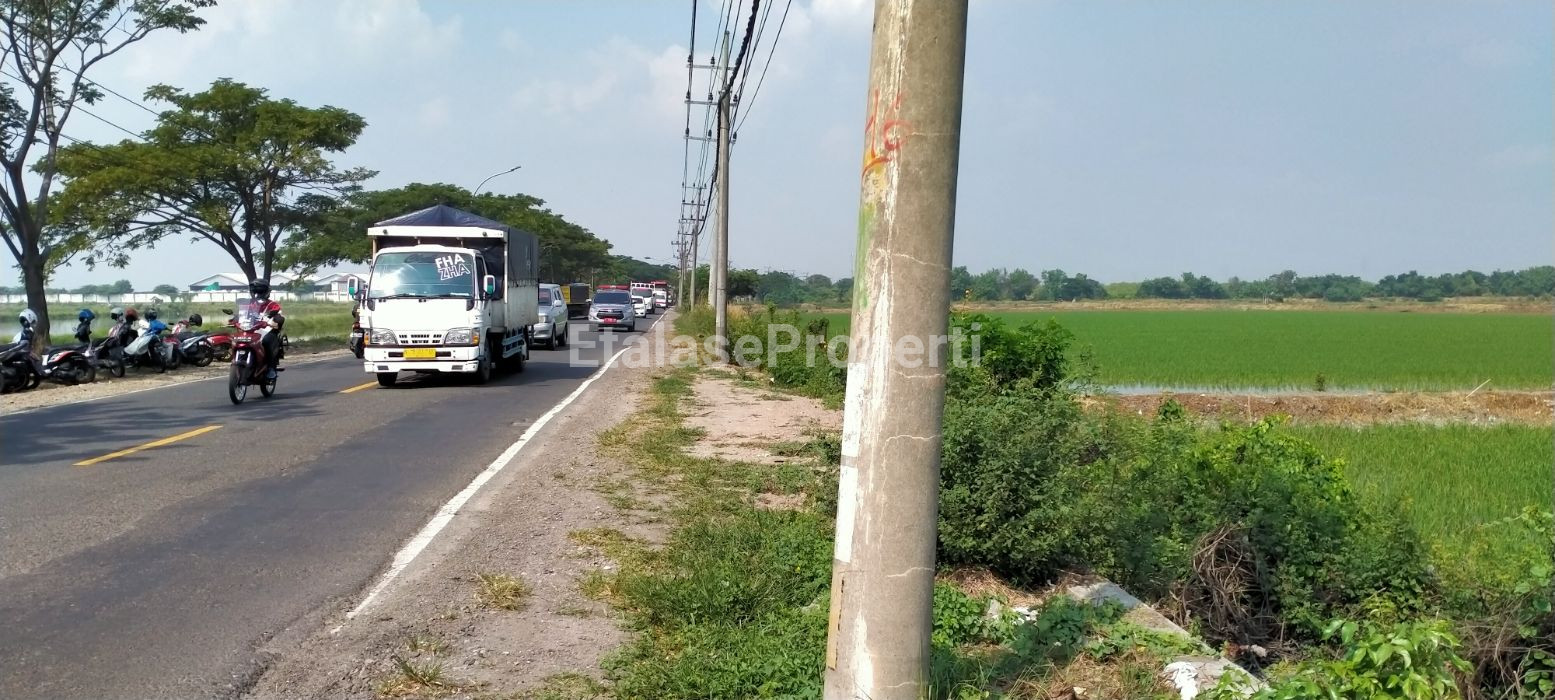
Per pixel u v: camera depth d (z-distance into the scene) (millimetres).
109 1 22078
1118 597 6039
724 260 25328
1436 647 4453
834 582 3895
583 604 5953
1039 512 6230
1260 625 7121
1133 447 8484
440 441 11719
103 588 6098
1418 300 108750
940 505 6367
